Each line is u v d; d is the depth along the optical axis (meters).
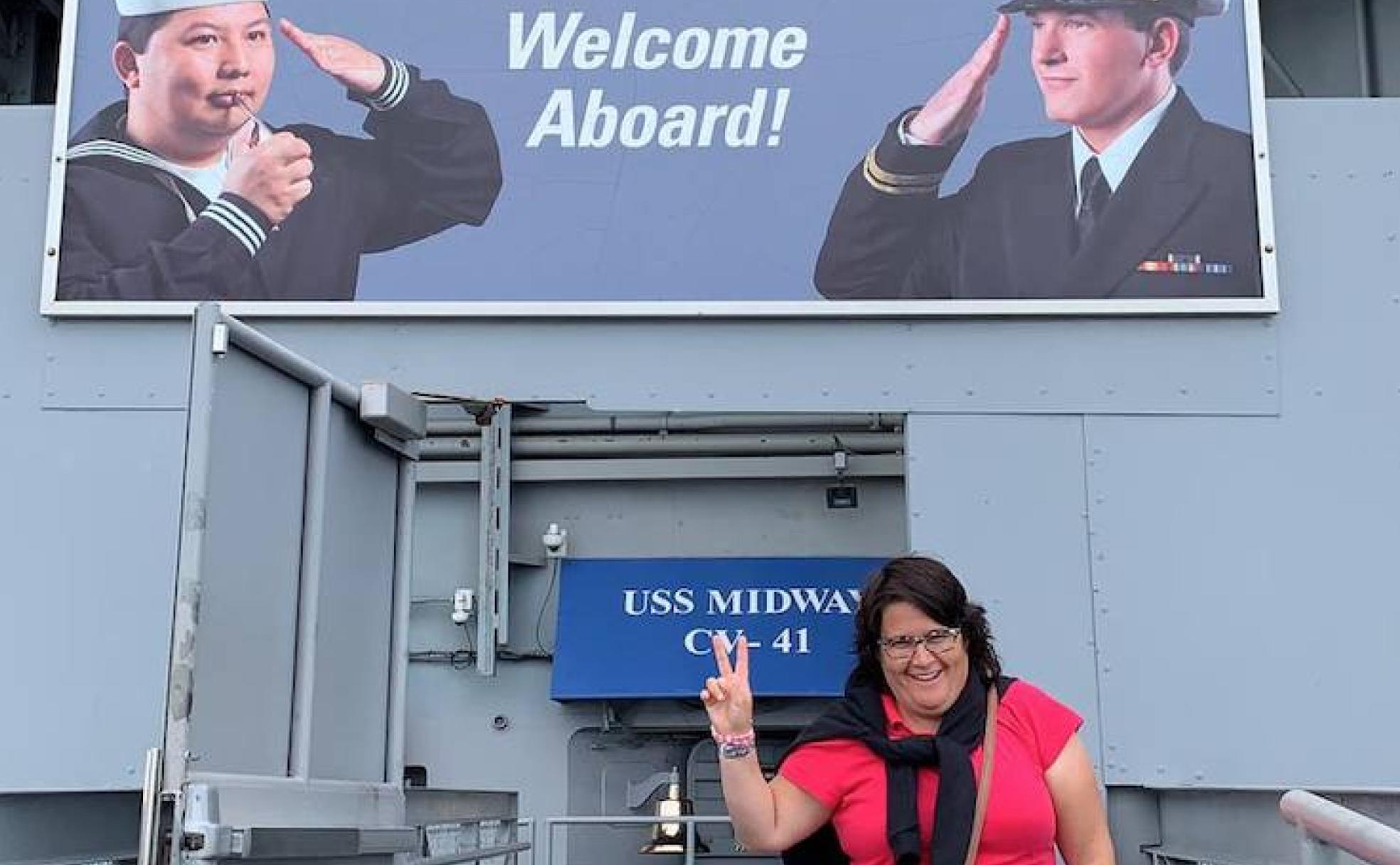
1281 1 6.41
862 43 4.79
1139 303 4.61
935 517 4.57
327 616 3.27
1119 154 4.69
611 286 4.68
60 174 4.69
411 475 3.79
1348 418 4.60
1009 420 4.62
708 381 4.68
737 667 2.54
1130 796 4.50
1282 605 4.49
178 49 4.77
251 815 2.76
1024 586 4.51
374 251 4.69
